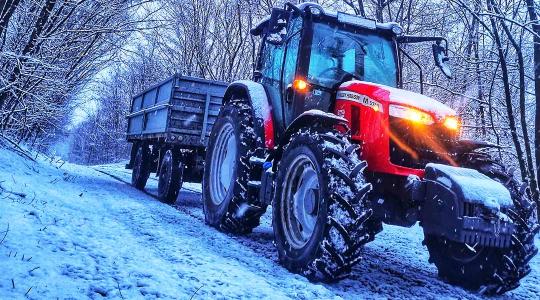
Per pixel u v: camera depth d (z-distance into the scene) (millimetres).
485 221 3264
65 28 8500
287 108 4699
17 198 4504
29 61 7391
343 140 3627
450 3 8703
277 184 4043
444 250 4074
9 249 2840
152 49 17797
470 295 3645
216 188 5562
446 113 3977
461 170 3529
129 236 3885
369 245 5582
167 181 7336
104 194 6609
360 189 3314
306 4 4562
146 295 2461
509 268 3635
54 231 3469
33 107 8492
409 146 3840
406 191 3627
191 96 7633
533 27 8227
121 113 30734
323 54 4625
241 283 2918
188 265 3205
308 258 3426
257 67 5633
